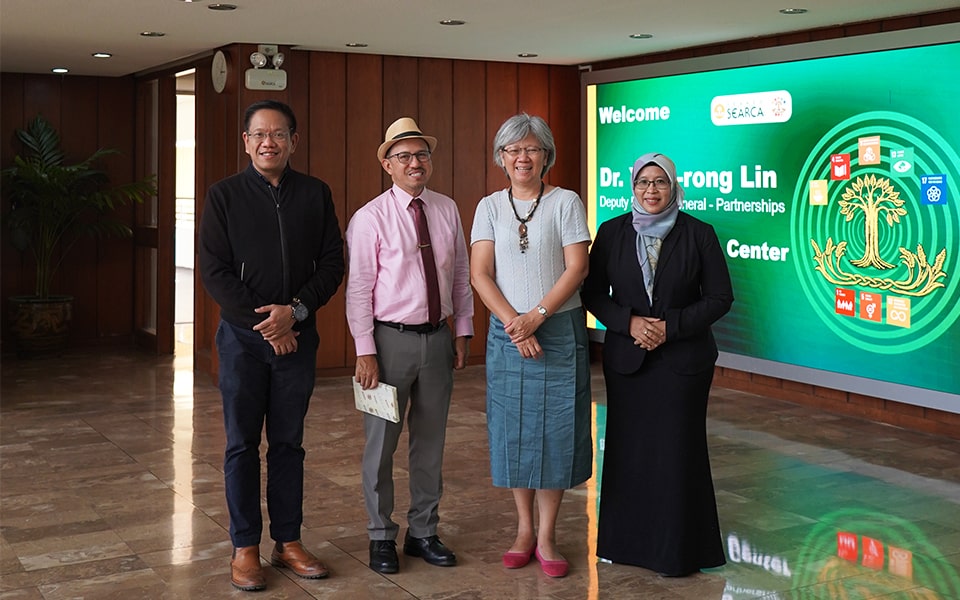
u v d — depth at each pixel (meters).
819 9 6.38
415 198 4.02
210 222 3.77
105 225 9.95
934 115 6.35
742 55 7.57
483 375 8.76
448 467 5.72
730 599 3.81
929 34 6.32
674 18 6.73
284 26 7.10
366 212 3.99
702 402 4.01
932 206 6.38
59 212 9.59
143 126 10.17
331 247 4.00
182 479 5.46
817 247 7.15
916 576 4.07
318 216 3.93
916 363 6.55
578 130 9.48
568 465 4.00
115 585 3.93
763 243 7.56
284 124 3.82
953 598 3.84
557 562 4.05
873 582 4.00
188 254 11.97
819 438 6.46
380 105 8.64
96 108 10.12
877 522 4.76
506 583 3.96
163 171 9.73
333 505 5.00
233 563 3.94
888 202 6.65
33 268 9.94
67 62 9.06
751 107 7.57
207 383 8.34
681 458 3.97
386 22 6.92
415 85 8.77
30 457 5.93
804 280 7.27
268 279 3.80
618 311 3.99
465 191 9.05
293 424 3.96
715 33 7.40
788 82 7.27
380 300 4.00
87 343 10.29
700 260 3.99
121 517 4.80
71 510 4.91
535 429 3.98
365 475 4.09
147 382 8.38
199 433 6.55
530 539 4.18
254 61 7.82
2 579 3.99
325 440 6.37
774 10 6.43
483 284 3.98
